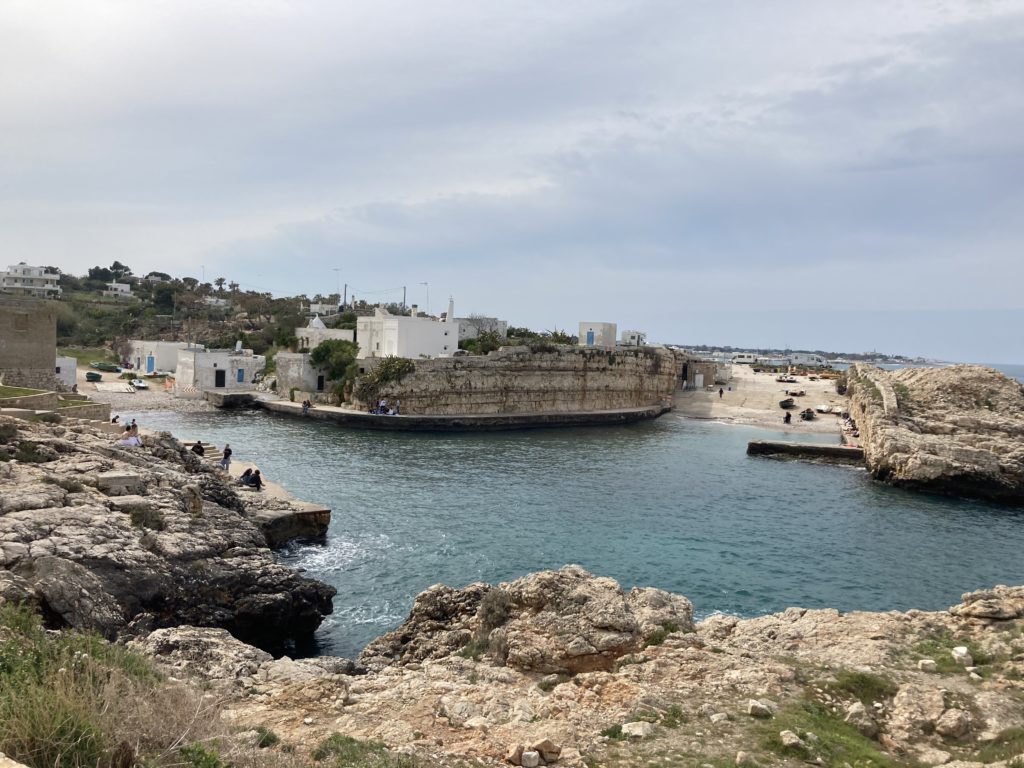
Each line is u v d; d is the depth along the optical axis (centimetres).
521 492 4719
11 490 2141
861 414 7362
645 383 10475
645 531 3806
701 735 1054
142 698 891
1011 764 952
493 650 1644
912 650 1442
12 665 920
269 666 1477
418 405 8300
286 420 7862
